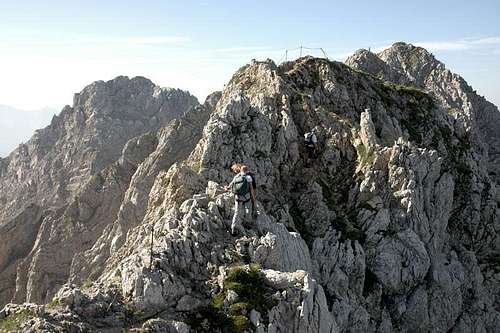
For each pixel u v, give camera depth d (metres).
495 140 133.25
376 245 42.34
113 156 151.88
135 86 173.62
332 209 44.56
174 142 101.75
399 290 41.28
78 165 149.62
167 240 27.33
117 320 22.92
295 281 25.41
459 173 64.31
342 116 56.66
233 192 30.31
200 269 26.89
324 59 65.94
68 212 103.25
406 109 68.50
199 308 24.28
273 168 45.75
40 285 92.56
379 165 47.25
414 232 43.84
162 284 24.70
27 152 165.12
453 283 45.41
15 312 22.27
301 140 50.81
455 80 140.88
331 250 39.94
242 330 23.19
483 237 61.50
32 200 145.88
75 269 86.81
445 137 68.31
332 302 36.81
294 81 61.03
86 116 163.75
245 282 25.53
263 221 31.25
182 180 40.25
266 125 47.78
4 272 101.44
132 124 161.75
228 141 44.97
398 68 147.62
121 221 88.38
